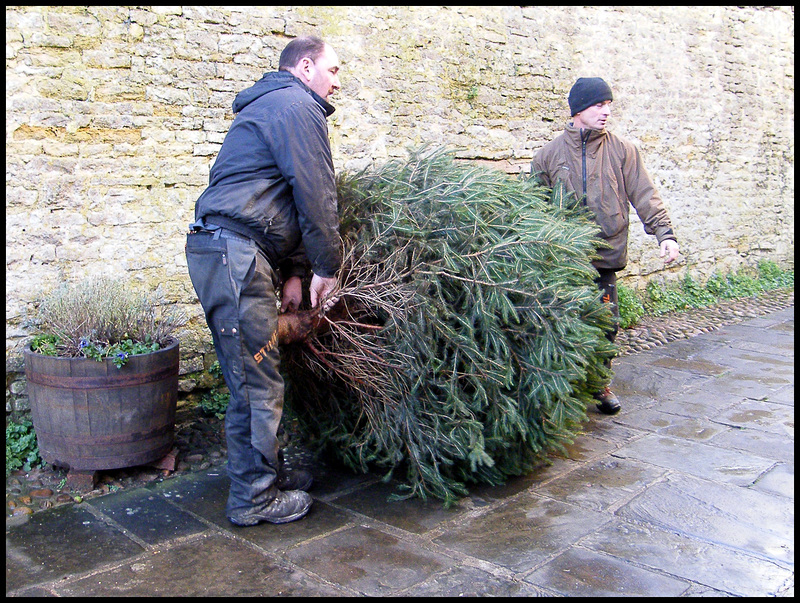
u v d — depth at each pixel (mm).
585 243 3055
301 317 2883
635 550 2576
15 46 3229
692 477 3270
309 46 2746
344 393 3217
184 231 3848
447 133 5219
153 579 2350
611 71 6676
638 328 6461
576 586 2320
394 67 4797
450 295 2863
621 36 6730
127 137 3607
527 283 2799
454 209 2809
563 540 2650
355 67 4566
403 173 3035
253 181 2572
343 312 2961
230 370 2650
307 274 3127
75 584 2312
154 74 3668
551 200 3807
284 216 2646
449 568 2436
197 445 3617
